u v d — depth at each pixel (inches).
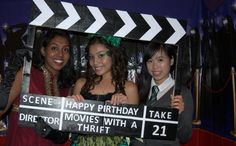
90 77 63.6
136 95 63.3
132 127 58.3
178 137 65.5
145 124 58.5
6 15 70.2
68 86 70.7
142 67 71.4
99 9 57.8
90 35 62.9
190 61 74.6
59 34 68.0
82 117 57.7
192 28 74.7
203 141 76.2
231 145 66.9
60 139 59.4
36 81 66.5
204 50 74.6
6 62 69.8
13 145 65.3
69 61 71.7
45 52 67.5
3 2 70.2
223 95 69.4
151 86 70.1
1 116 67.7
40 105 56.9
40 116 56.9
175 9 74.4
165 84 66.9
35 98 56.8
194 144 78.7
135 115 58.3
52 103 57.1
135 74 72.6
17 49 67.4
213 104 72.9
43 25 56.5
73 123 57.6
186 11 74.6
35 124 56.7
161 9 73.9
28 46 56.2
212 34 72.4
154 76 66.6
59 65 67.7
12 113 65.6
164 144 65.7
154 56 66.0
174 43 59.2
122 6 73.1
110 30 58.1
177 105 58.8
